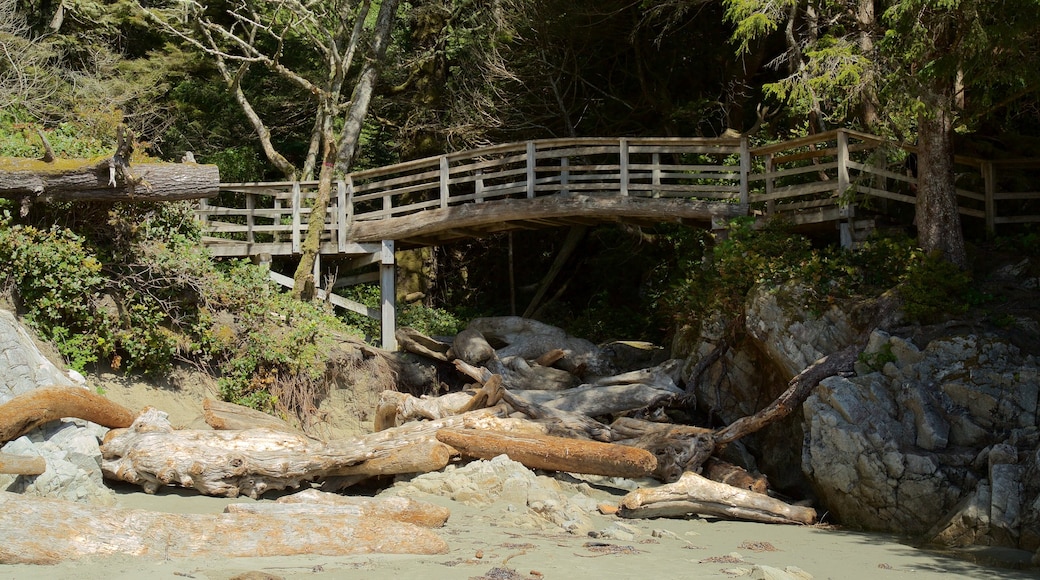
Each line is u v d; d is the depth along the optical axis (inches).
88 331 485.7
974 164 587.2
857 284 508.4
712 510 395.5
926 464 393.1
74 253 479.2
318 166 1008.2
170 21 864.3
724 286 547.8
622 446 421.7
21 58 677.9
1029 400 406.6
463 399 530.0
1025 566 316.5
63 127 574.2
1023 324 450.0
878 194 548.4
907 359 444.8
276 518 280.5
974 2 433.7
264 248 682.8
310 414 546.9
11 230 464.8
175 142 890.1
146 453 373.4
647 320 803.4
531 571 253.4
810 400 435.5
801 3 617.3
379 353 617.0
